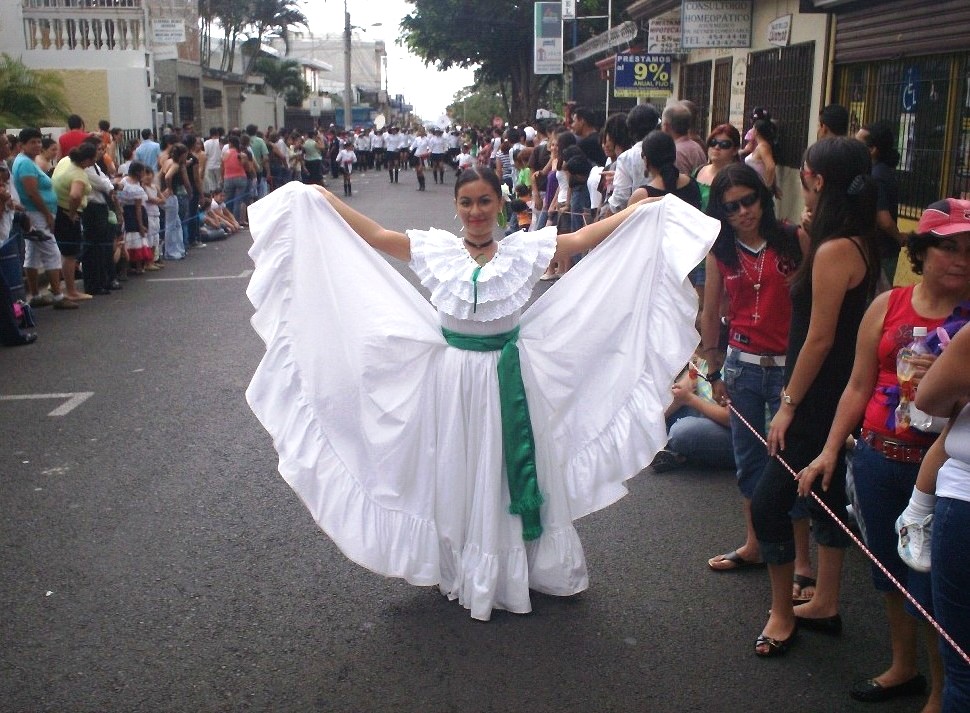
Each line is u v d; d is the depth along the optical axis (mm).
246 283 13016
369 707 3596
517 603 4191
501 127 30297
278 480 5812
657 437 4137
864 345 3396
